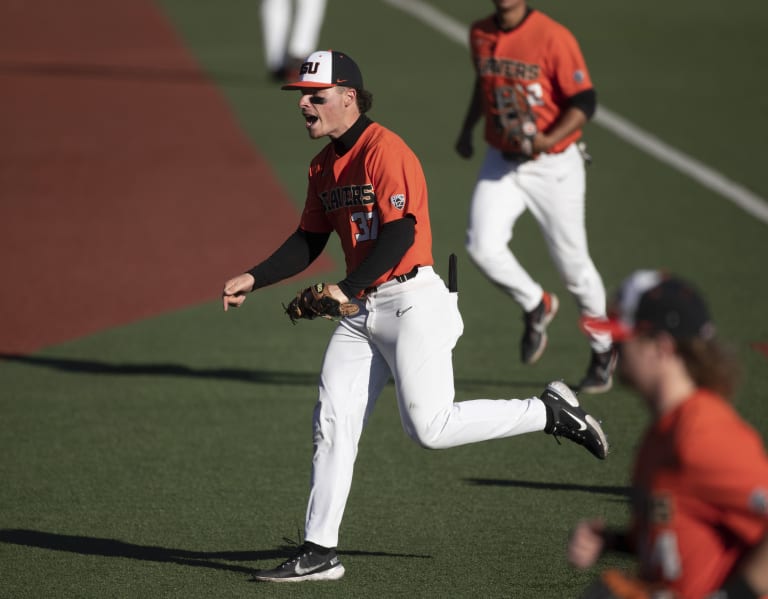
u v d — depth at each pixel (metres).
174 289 39.94
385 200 19.08
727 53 76.44
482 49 29.09
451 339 19.83
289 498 23.95
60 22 90.94
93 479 25.00
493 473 25.19
